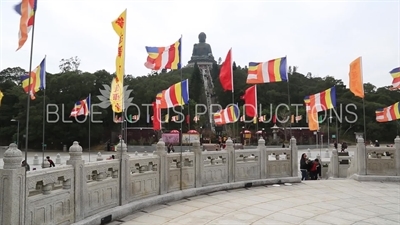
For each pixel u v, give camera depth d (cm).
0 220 570
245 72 8188
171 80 7350
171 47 1359
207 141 5531
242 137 5784
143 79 7381
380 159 1630
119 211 900
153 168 1101
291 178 1536
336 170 2138
